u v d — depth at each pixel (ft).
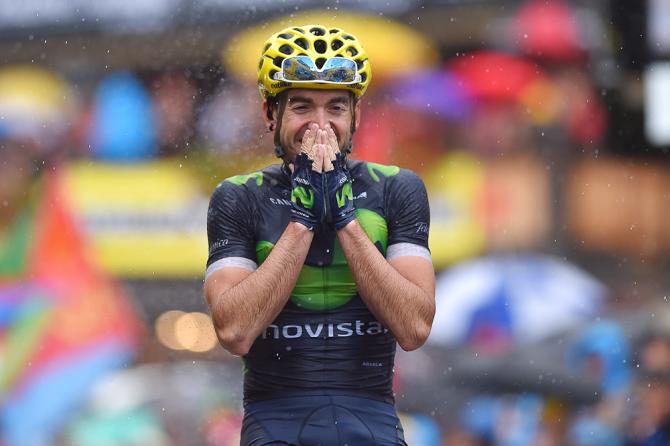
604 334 81.87
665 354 78.48
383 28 111.45
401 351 87.30
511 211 112.47
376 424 32.04
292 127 32.07
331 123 32.04
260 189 32.99
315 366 32.30
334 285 32.40
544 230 112.37
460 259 111.14
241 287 30.99
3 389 88.17
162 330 103.65
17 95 119.24
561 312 88.99
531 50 112.57
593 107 113.29
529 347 84.79
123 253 117.60
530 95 112.47
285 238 31.27
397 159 110.11
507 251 103.81
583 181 113.39
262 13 109.19
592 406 78.07
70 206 98.32
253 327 30.94
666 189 115.24
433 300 32.04
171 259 116.78
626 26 111.04
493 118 112.27
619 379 78.89
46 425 87.20
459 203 112.06
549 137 113.39
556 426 77.82
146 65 116.16
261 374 32.63
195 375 94.02
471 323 88.94
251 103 106.42
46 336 90.53
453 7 115.44
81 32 120.57
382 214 32.99
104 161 117.19
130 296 110.22
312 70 31.50
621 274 112.06
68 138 116.88
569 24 111.34
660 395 75.92
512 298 90.12
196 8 110.63
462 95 112.57
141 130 115.34
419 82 111.24
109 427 85.40
